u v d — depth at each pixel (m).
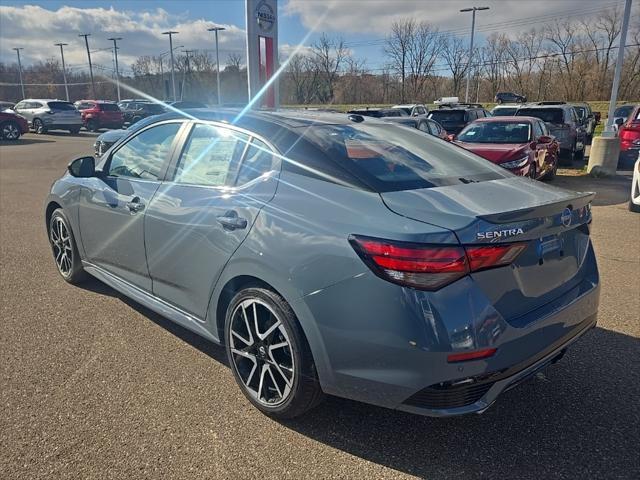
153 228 3.35
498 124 10.76
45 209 4.83
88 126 30.38
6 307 4.20
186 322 3.24
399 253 2.11
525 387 3.05
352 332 2.26
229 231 2.77
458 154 3.28
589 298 2.73
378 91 67.00
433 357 2.09
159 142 3.58
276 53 9.38
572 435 2.61
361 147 2.88
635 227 7.01
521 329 2.26
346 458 2.46
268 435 2.62
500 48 60.16
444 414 2.16
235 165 2.98
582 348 3.51
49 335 3.70
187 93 76.00
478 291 2.15
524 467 2.39
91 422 2.70
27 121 25.72
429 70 64.25
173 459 2.43
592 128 23.77
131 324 3.90
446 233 2.09
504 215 2.16
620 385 3.06
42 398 2.91
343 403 2.91
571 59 55.84
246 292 2.70
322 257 2.33
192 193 3.12
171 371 3.23
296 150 2.75
